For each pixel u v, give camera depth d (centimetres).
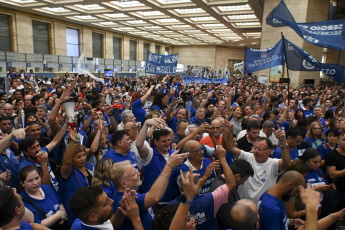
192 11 2092
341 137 336
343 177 332
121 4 1911
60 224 246
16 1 1800
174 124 544
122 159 308
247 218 160
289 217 243
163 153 294
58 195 267
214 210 205
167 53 4472
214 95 844
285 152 282
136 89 1172
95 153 351
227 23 2359
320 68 718
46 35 2300
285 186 213
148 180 287
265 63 729
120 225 189
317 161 308
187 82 1856
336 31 579
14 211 159
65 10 2112
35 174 232
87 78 1382
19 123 477
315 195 176
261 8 1844
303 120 494
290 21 641
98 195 171
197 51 4419
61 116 461
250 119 486
